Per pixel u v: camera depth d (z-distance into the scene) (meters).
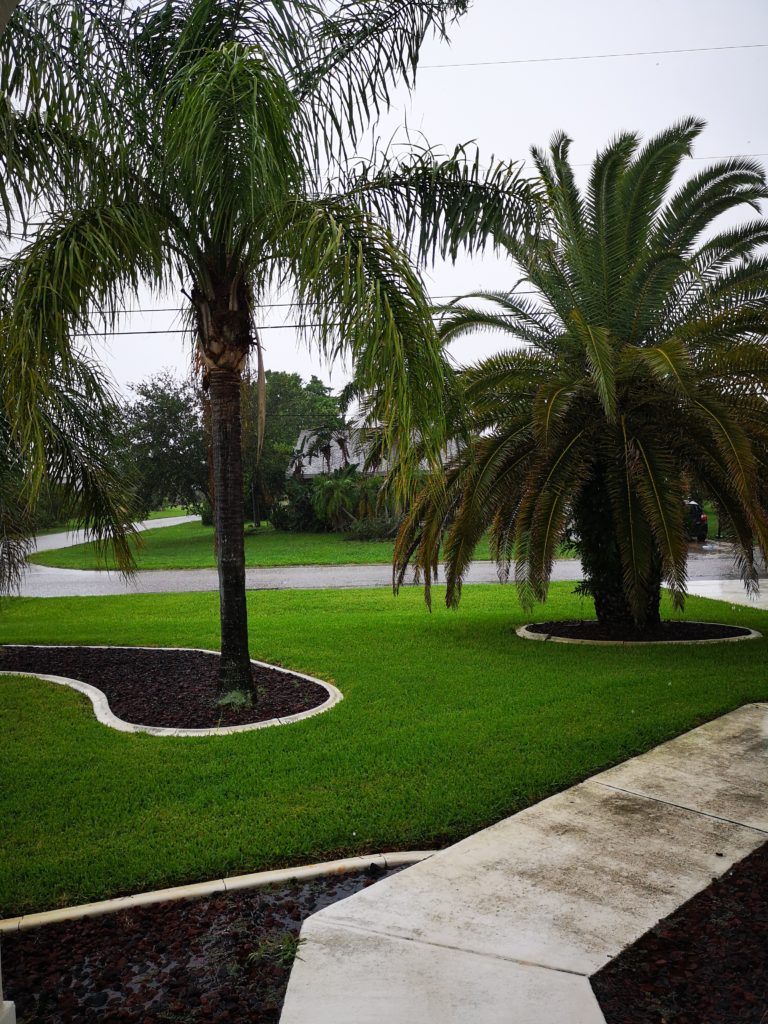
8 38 5.66
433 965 3.04
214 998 2.91
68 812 4.70
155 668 8.89
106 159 6.25
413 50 6.97
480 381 9.80
